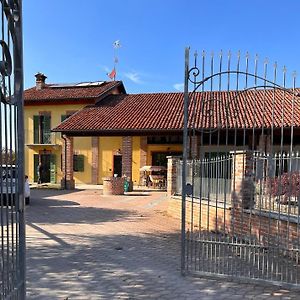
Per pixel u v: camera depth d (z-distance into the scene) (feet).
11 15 9.50
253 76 17.49
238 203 25.14
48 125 88.89
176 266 19.34
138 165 81.30
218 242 18.48
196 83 17.78
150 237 26.89
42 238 26.12
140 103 79.66
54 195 58.39
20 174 10.07
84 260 20.43
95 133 66.23
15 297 9.92
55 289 15.81
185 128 17.76
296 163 20.06
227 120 20.83
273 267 18.70
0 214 8.92
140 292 15.49
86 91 89.30
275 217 21.29
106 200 52.01
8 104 9.24
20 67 10.06
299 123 47.78
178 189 37.01
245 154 24.29
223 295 15.17
